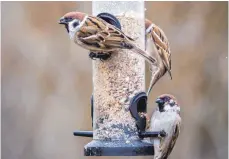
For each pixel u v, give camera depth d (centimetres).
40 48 1691
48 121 1688
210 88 1630
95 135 961
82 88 1659
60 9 1680
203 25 1616
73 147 1675
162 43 1031
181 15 1595
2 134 1738
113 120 954
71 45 1672
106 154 932
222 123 1634
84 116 1653
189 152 1634
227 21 1619
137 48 918
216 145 1638
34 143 1720
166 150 987
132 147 934
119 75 959
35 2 1689
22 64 1708
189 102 1617
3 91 1720
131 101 953
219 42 1627
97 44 916
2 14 1705
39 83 1695
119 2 961
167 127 988
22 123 1727
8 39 1706
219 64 1627
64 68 1670
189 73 1606
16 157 1730
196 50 1611
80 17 920
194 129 1634
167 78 1580
